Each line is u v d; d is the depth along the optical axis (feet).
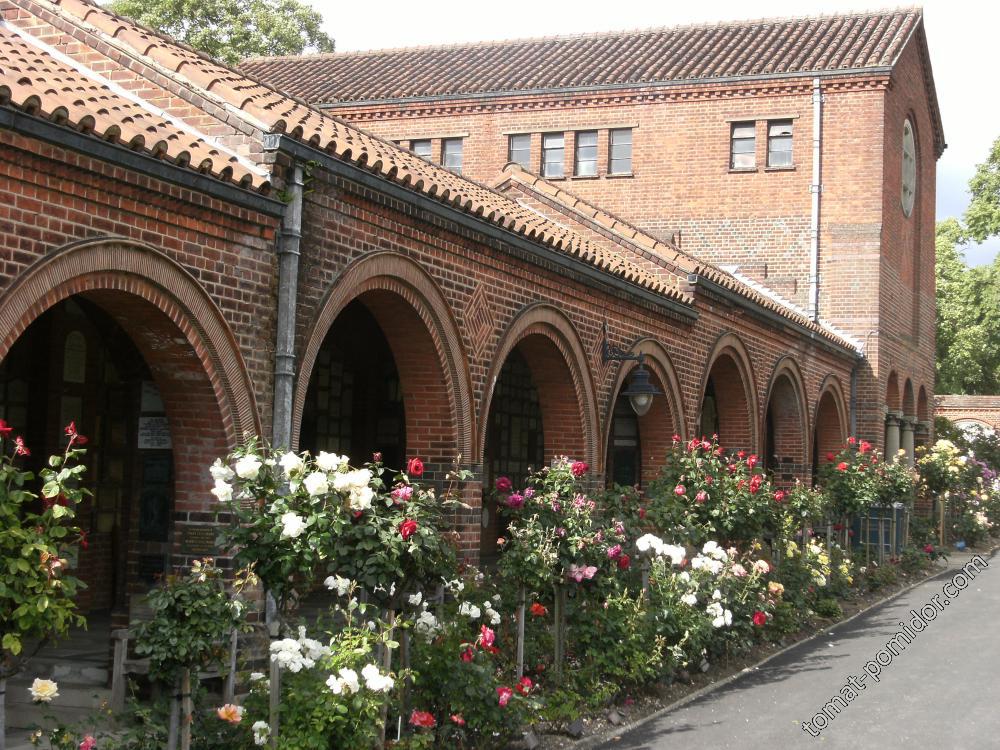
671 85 94.79
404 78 103.76
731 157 94.38
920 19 99.04
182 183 27.53
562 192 61.77
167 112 32.71
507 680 32.76
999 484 120.98
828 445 88.89
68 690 29.86
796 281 92.38
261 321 30.68
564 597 35.83
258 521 24.93
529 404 67.21
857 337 91.50
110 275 26.16
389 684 24.43
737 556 49.37
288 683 25.39
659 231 95.35
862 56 92.22
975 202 130.93
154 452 31.68
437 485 38.65
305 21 127.54
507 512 36.06
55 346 39.75
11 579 20.20
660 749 31.35
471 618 32.04
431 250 37.68
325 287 32.78
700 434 74.79
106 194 25.85
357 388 55.06
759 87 93.15
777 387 76.89
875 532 85.35
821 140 92.38
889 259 95.14
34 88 25.72
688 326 58.13
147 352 29.01
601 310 49.44
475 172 98.78
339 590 25.55
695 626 39.86
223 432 29.53
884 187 92.27
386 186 34.86
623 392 55.36
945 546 99.19
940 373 193.36
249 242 30.25
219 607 23.71
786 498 59.88
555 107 97.45
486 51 109.40
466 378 39.58
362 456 54.90
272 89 39.60
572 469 36.65
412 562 26.37
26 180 23.90
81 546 40.68
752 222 93.40
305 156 31.63
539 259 43.88
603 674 36.50
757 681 41.78
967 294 193.57
